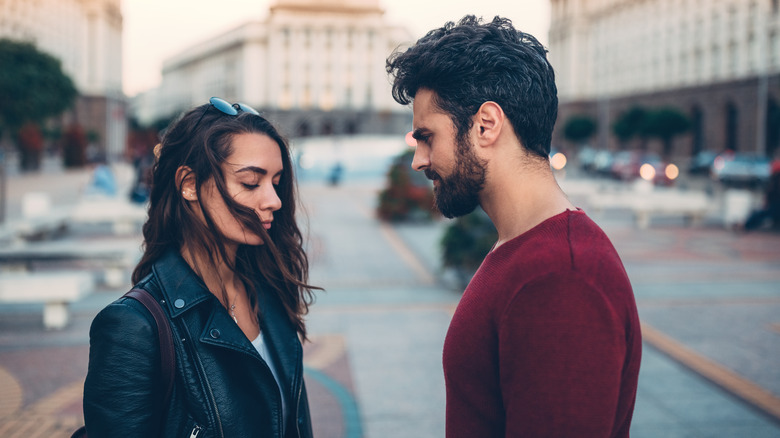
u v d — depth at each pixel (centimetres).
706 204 1473
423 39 125
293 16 7138
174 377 131
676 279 851
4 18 4903
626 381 111
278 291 161
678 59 4719
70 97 3538
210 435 132
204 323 138
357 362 512
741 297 745
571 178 3497
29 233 1052
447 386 121
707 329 609
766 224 1455
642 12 5269
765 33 3681
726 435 375
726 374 482
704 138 4381
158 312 131
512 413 103
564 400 97
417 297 744
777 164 1329
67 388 458
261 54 7669
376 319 645
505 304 109
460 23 127
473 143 118
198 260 145
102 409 123
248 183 142
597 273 104
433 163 124
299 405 154
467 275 782
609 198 1579
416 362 512
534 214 118
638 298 741
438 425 392
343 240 1223
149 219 150
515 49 118
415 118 126
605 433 98
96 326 128
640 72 5319
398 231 1371
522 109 116
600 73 6081
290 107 7169
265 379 141
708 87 4297
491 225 770
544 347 100
